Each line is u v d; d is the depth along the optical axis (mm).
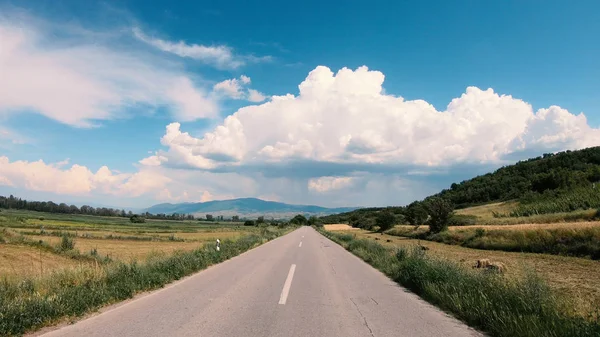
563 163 100625
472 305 7039
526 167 115000
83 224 83562
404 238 52219
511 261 20719
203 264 14289
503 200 96188
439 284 9117
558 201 53156
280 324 6312
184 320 6395
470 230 38281
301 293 9320
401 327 6316
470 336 5855
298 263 16438
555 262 20141
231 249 20406
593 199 47688
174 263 12305
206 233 65125
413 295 9391
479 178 132875
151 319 6426
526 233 29172
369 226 92812
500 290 7426
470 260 21344
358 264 16625
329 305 7969
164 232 69000
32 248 24578
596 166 77438
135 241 42938
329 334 5816
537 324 5609
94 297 7449
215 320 6441
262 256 19547
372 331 6035
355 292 9672
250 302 8047
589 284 12586
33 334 5492
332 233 51125
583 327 5332
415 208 76750
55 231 49625
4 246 24344
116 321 6270
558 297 7441
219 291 9297
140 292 9055
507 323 5906
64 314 6566
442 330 6180
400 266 12570
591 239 24000
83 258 22234
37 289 7902
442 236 41625
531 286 7180
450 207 45844
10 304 6164
